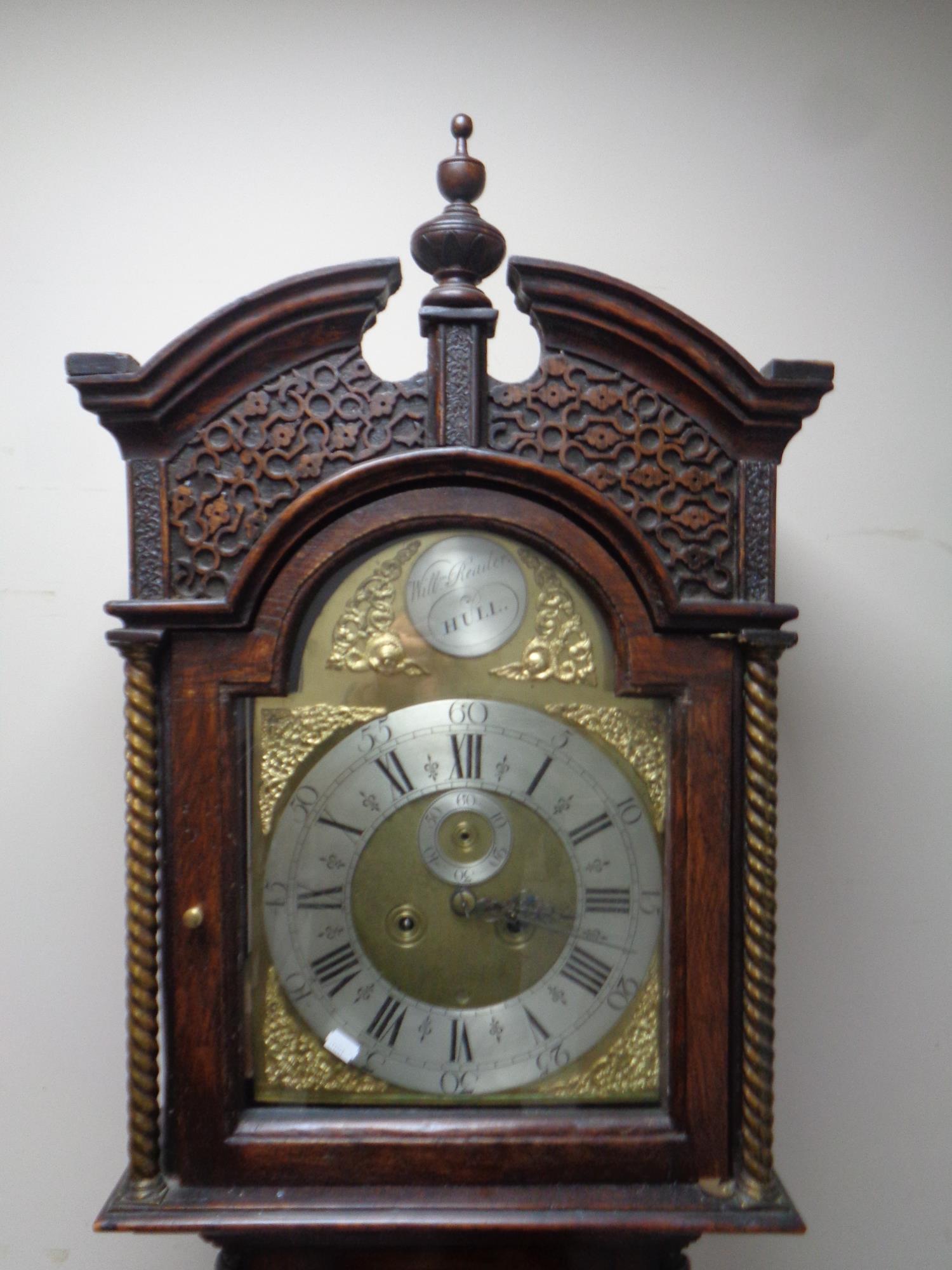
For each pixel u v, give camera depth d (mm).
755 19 1643
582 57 1630
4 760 1597
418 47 1618
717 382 1091
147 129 1604
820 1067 1630
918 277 1645
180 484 1084
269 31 1611
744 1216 1054
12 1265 1603
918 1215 1634
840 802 1632
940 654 1636
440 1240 1129
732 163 1639
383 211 1612
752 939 1094
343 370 1089
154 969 1076
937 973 1639
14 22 1597
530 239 1620
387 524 1088
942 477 1638
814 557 1632
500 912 1123
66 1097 1604
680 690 1102
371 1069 1111
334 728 1110
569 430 1099
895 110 1647
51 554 1598
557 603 1119
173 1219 1037
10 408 1593
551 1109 1117
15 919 1597
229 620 1070
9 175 1592
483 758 1120
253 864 1106
